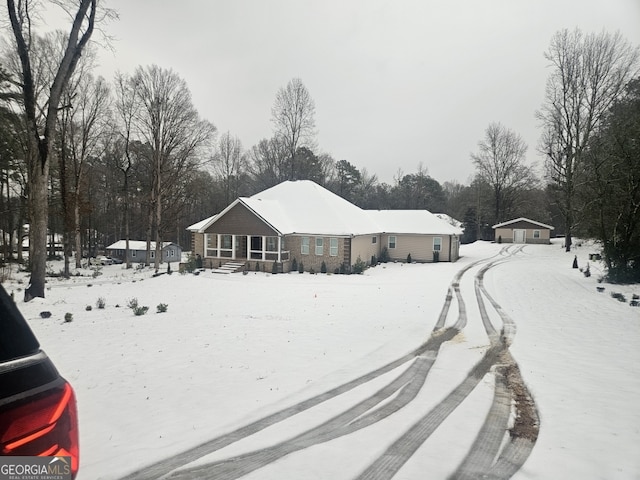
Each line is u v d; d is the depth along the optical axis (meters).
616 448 5.28
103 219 53.06
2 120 23.89
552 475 4.64
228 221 31.62
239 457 4.98
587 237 26.16
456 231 37.41
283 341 10.84
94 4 16.53
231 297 19.02
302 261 31.69
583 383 7.71
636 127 20.44
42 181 16.72
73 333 11.46
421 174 83.56
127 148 38.25
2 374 2.03
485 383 7.89
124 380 7.81
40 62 24.38
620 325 12.70
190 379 7.92
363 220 36.94
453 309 15.43
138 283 24.98
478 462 4.94
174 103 33.88
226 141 64.94
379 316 14.21
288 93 50.09
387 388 7.55
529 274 25.75
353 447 5.27
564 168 42.91
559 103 41.38
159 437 5.49
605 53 37.78
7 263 35.47
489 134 63.38
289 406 6.66
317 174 61.75
